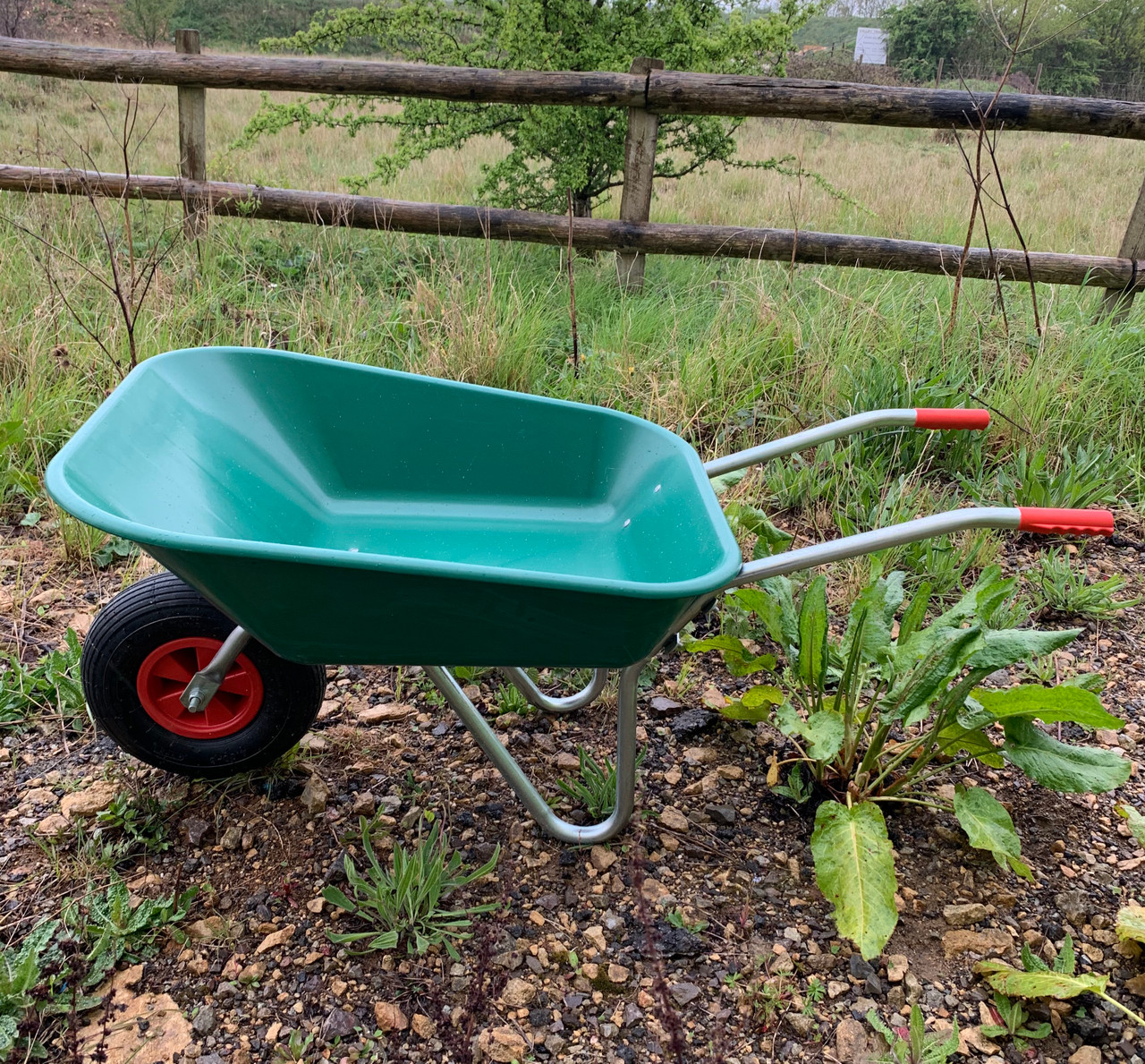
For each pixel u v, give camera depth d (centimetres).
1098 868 220
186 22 2602
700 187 868
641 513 224
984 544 339
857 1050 178
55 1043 173
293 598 165
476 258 531
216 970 188
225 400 227
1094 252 670
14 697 253
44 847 210
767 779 242
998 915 207
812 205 780
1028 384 416
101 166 714
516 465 243
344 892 206
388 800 230
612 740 255
